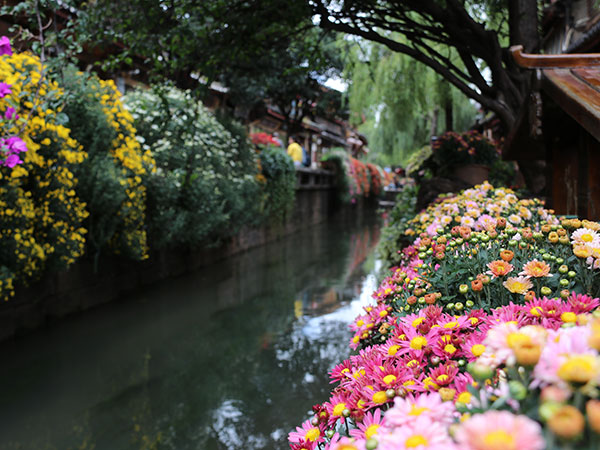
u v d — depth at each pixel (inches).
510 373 27.9
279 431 121.5
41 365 161.6
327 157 930.7
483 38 219.6
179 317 222.4
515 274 62.6
